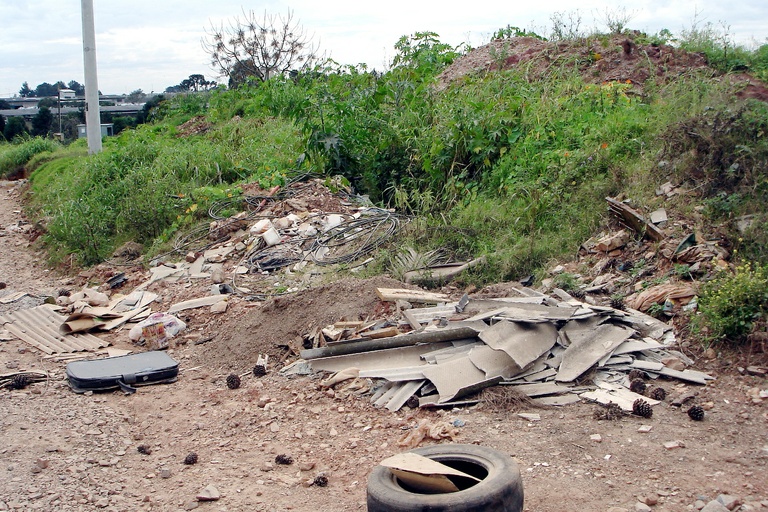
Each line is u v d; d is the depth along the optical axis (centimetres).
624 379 607
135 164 1617
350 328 749
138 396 720
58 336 925
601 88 1171
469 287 845
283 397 670
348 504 473
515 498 397
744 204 776
